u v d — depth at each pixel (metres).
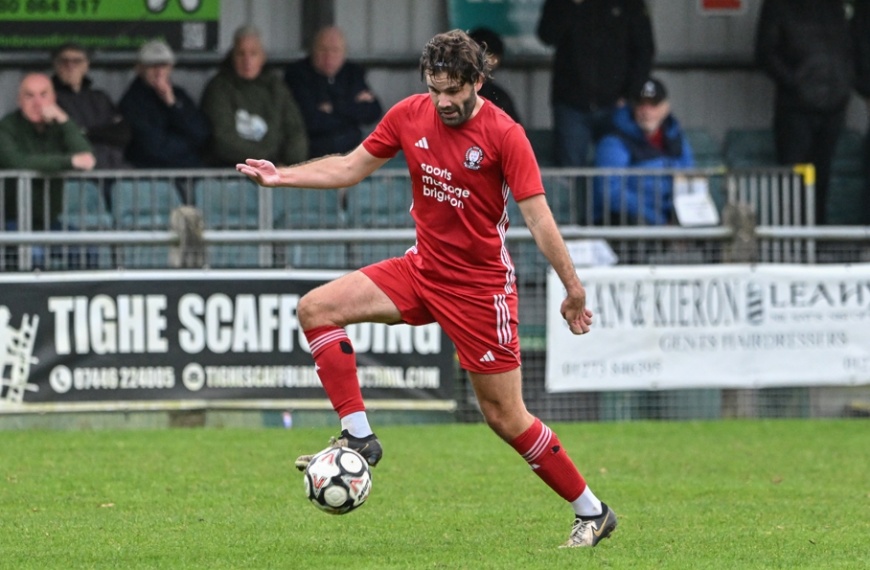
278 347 36.38
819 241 40.03
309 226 43.56
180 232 36.72
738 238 38.91
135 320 35.97
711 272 38.31
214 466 30.16
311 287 36.38
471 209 19.42
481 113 19.31
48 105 42.38
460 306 19.83
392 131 20.05
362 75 47.94
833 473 30.33
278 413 36.53
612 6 48.47
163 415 36.25
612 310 37.94
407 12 52.34
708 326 38.38
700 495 27.16
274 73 46.72
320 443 33.78
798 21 50.12
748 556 20.08
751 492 27.58
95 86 49.34
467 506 25.39
